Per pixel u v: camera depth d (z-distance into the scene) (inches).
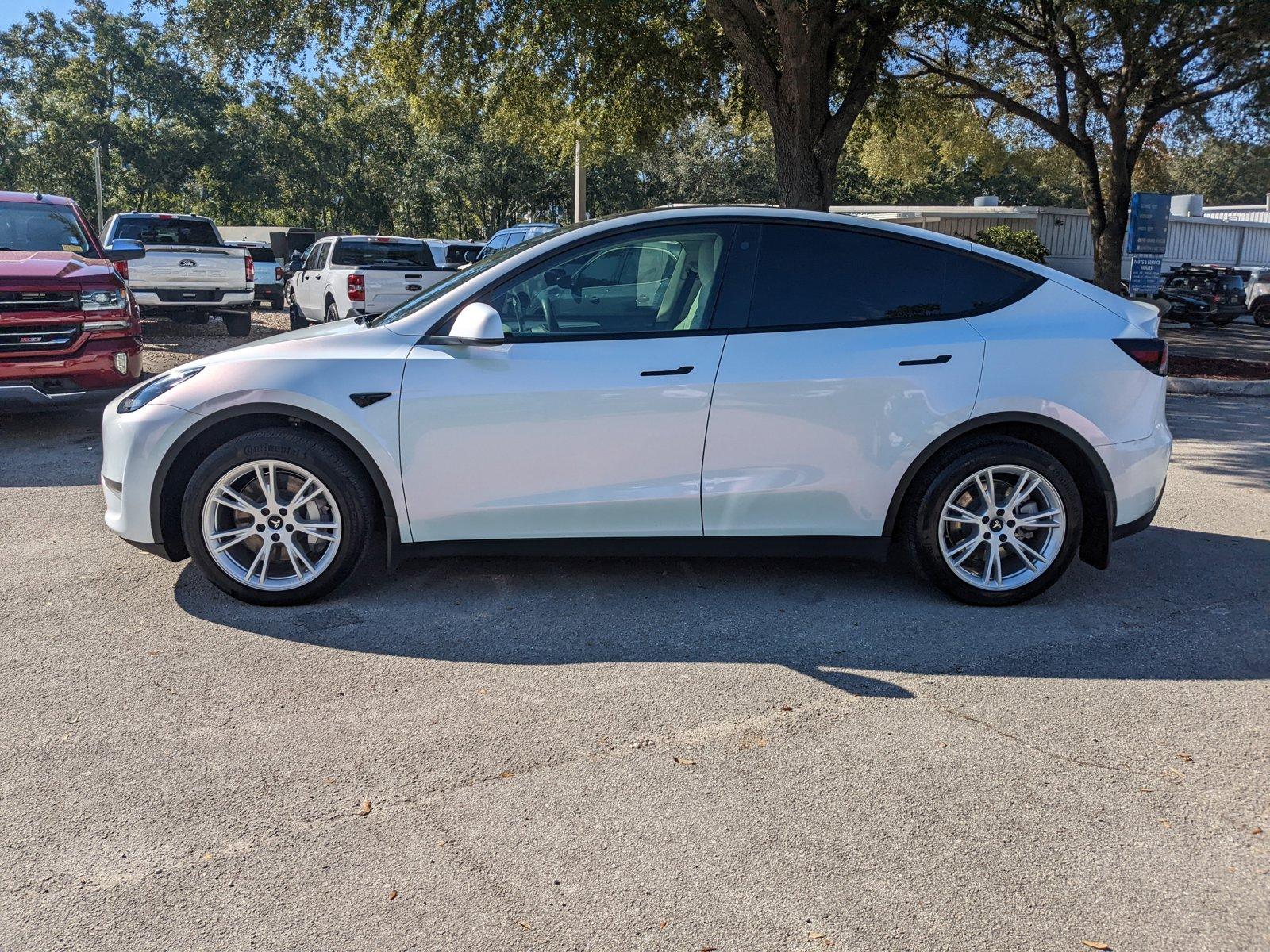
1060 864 103.2
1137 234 778.8
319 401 162.6
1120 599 182.7
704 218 171.9
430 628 163.2
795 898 97.4
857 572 195.5
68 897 96.3
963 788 117.5
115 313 304.0
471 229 2092.8
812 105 521.0
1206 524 235.9
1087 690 144.0
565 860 103.0
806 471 169.3
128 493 166.6
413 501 166.7
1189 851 105.7
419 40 553.9
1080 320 175.6
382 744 125.9
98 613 167.5
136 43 1892.2
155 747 124.4
